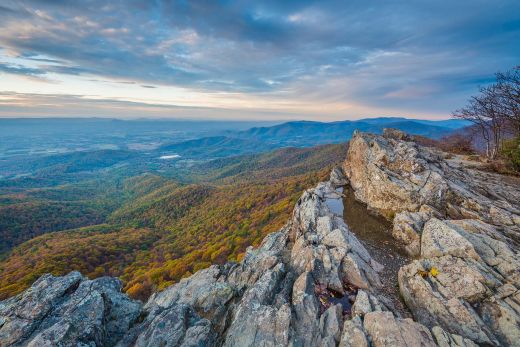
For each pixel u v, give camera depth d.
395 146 27.28
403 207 22.16
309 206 24.02
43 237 135.25
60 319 11.77
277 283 15.52
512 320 11.12
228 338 11.65
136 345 11.38
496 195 22.20
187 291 20.61
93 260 101.88
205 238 116.75
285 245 22.19
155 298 21.36
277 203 110.06
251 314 12.54
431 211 19.97
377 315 11.62
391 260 17.83
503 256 13.85
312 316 12.48
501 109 32.59
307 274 15.24
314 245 18.23
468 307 11.98
